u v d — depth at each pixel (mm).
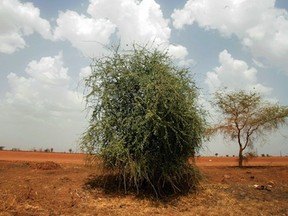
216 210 11867
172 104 12438
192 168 14102
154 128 12195
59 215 10344
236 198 13594
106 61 13352
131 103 13062
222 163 34719
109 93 13047
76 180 14492
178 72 13367
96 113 13172
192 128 13055
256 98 25875
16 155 34188
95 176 15195
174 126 12617
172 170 13047
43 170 17578
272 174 19656
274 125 25922
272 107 26031
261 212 11828
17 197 11680
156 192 12656
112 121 12852
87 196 12555
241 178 17828
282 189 15648
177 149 13156
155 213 11227
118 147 12398
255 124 25875
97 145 12984
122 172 12961
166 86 12445
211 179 17031
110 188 13578
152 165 12781
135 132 12594
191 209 11906
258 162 38375
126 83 13094
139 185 13336
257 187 15438
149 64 13234
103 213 10820
